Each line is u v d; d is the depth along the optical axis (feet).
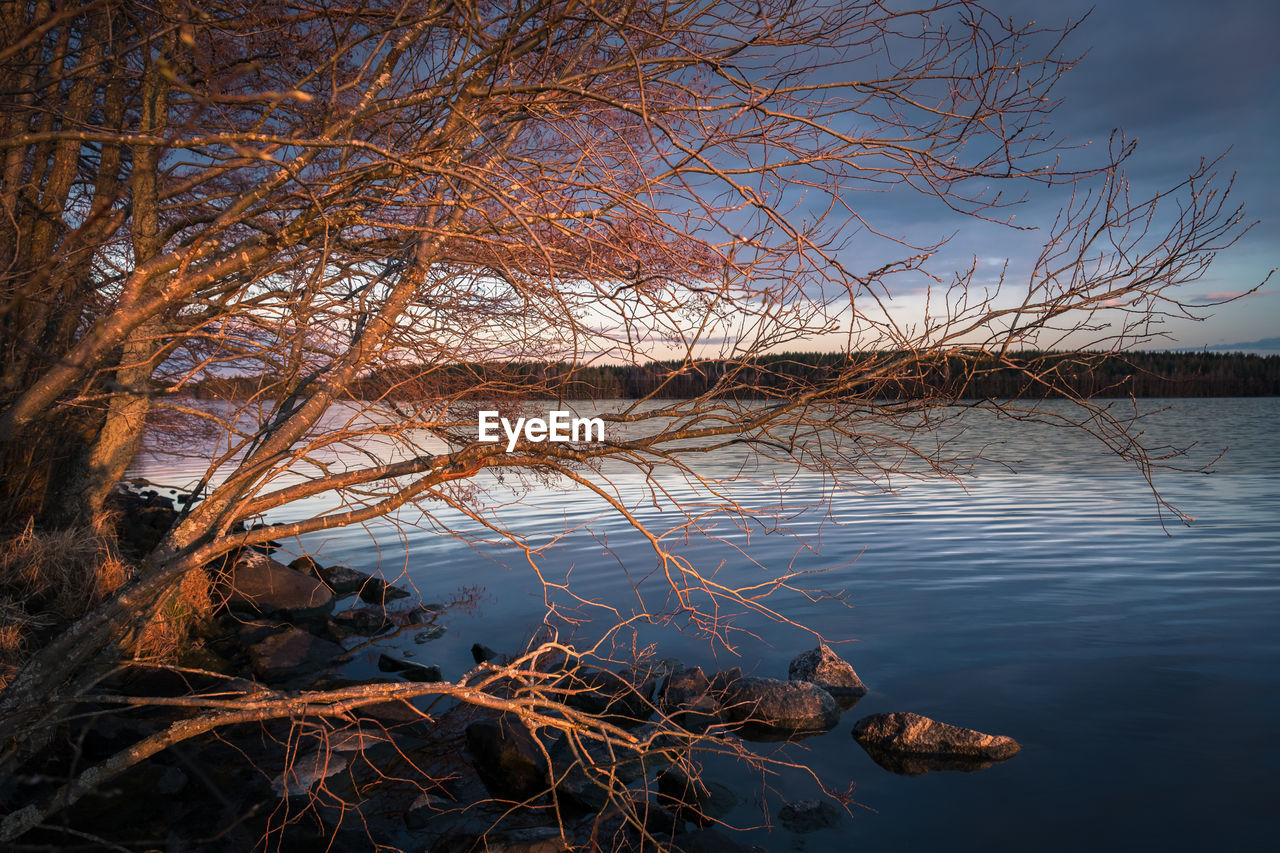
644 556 39.40
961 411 10.64
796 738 19.79
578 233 9.48
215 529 10.12
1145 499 55.93
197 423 25.13
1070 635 26.66
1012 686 22.39
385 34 10.73
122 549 27.68
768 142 10.23
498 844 14.10
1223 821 15.31
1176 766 17.56
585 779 17.48
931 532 44.78
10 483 25.40
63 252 9.16
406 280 11.96
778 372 11.34
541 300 11.41
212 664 23.56
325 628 28.96
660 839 14.94
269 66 14.43
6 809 13.60
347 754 18.45
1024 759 18.15
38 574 21.83
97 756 16.37
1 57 7.06
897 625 28.09
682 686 22.31
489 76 11.16
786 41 10.44
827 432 12.22
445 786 17.22
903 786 17.17
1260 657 24.13
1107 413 10.23
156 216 17.97
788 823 15.74
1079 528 45.44
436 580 36.11
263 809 15.53
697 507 51.49
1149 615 28.66
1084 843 14.73
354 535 46.60
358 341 11.82
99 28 16.67
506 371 14.38
